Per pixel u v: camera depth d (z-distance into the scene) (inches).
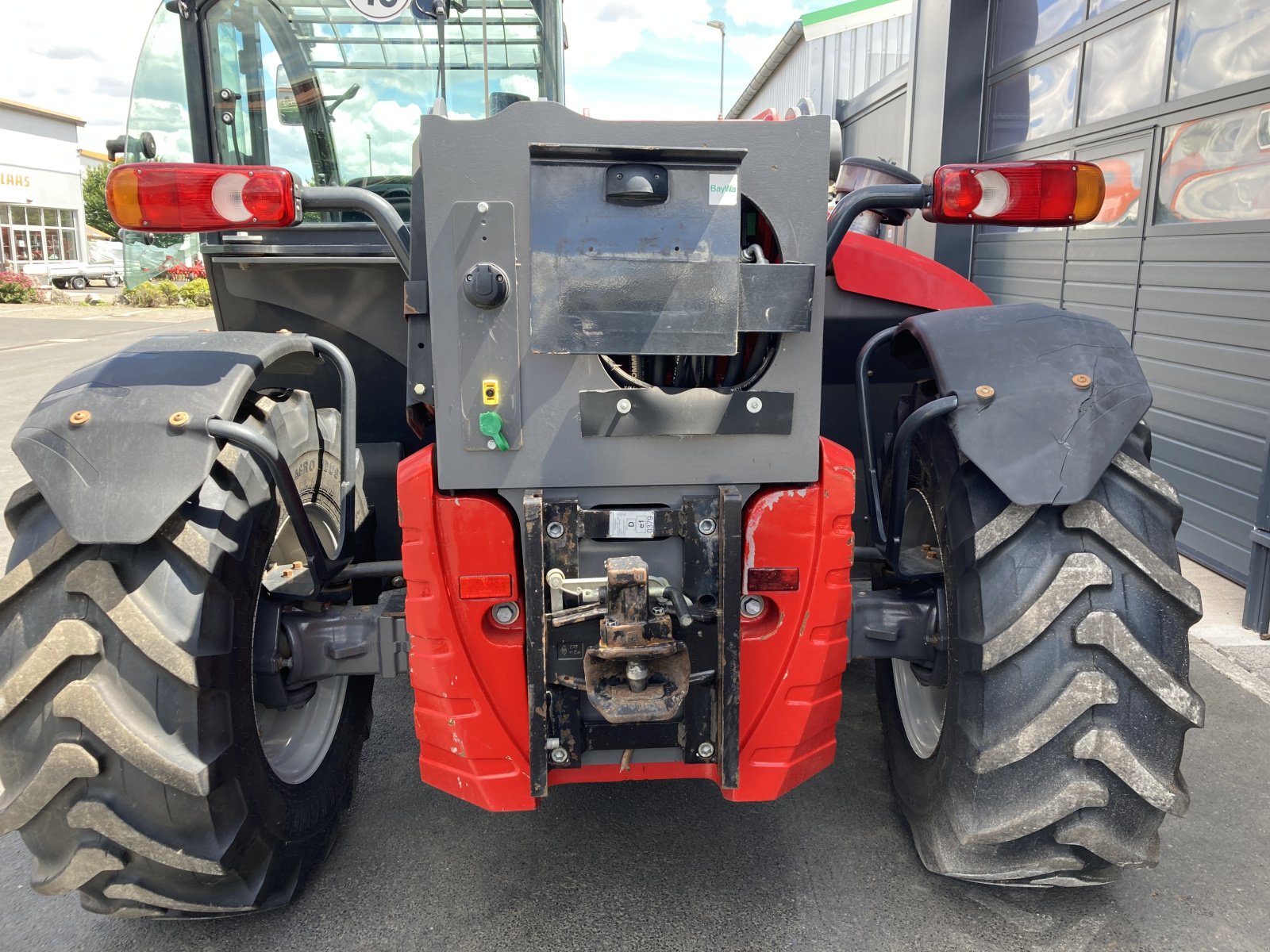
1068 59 224.8
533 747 67.6
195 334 77.7
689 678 66.6
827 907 81.8
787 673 73.7
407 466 69.8
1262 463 154.0
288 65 116.4
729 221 63.6
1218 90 166.2
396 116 119.8
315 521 95.9
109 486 64.4
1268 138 154.3
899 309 108.7
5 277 1127.6
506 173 62.6
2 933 80.4
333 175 122.1
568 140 62.7
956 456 75.5
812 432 68.5
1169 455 179.8
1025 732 67.9
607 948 77.1
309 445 94.5
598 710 64.1
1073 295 217.3
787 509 70.6
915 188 74.3
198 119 115.6
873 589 99.8
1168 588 68.3
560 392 65.8
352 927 80.2
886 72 452.1
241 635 71.6
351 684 96.3
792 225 65.1
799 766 76.4
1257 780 101.7
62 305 1084.5
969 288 110.0
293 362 86.5
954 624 75.5
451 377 65.1
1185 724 68.6
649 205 63.2
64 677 66.1
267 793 75.5
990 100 271.1
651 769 74.2
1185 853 88.9
